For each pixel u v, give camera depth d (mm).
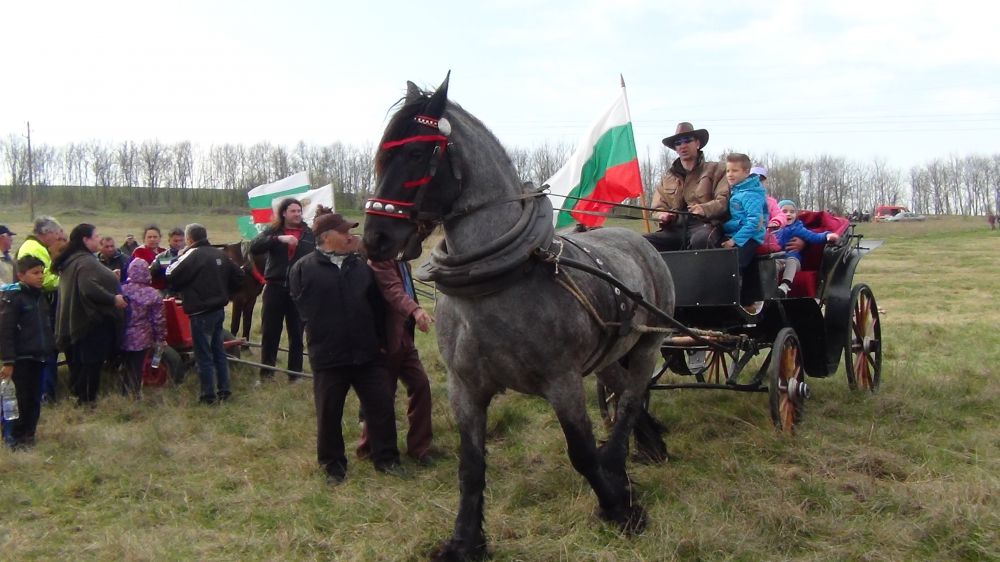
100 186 62938
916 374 7949
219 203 58281
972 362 8734
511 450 5836
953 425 6211
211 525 4539
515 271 3717
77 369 7684
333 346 5207
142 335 7652
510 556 4012
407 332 5719
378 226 3574
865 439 5715
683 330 5059
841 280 6887
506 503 4652
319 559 4070
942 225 54531
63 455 5855
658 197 6730
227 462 5684
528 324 3785
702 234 6090
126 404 7324
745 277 5996
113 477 5344
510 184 3938
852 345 7242
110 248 9602
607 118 8102
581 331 3973
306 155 59312
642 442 5465
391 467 5410
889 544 4027
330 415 5293
